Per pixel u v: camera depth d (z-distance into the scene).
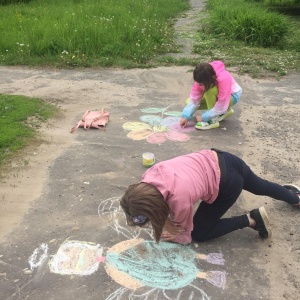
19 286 2.56
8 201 3.42
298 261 2.79
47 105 5.70
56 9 12.88
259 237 3.01
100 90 6.45
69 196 3.50
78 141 4.54
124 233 3.04
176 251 2.87
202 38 10.71
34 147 4.37
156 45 9.30
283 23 10.51
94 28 9.08
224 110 4.78
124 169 3.94
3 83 6.89
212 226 2.86
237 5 15.35
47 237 3.00
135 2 15.10
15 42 8.88
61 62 8.08
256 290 2.54
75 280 2.62
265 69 7.72
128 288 2.56
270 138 4.67
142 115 5.33
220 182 2.67
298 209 3.33
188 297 2.50
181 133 4.78
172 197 2.45
